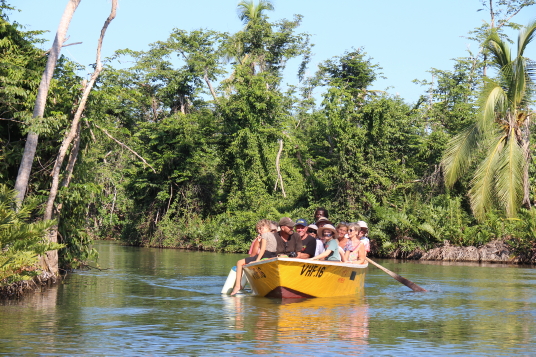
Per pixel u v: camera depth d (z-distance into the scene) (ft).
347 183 113.19
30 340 24.97
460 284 50.85
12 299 38.96
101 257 93.45
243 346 23.90
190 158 150.00
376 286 49.62
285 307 35.63
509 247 86.94
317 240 42.45
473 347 24.11
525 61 82.53
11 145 52.21
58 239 56.59
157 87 168.25
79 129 53.11
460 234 92.99
